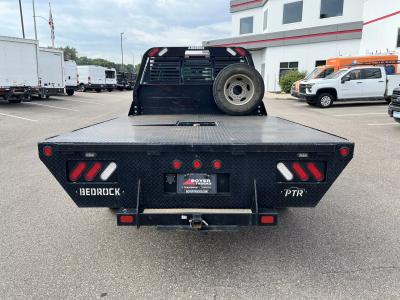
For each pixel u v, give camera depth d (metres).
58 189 5.34
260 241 3.62
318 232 3.80
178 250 3.44
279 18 30.48
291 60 29.66
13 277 2.94
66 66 29.08
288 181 2.73
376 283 2.83
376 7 22.83
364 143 8.59
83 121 13.35
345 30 25.83
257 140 2.70
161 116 4.80
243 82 4.61
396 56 18.97
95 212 4.42
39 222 4.10
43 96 22.88
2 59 17.09
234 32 37.62
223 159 2.70
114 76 40.38
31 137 9.73
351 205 4.60
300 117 13.71
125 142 2.62
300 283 2.84
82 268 3.09
